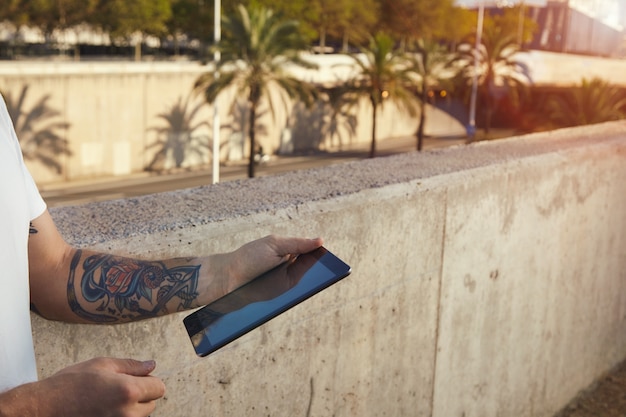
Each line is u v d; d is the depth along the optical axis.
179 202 1.85
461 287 2.58
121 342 1.54
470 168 2.56
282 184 2.15
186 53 65.50
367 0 74.19
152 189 41.09
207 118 48.19
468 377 2.73
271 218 1.82
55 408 0.78
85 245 1.46
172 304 1.18
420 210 2.31
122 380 0.80
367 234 2.12
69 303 1.14
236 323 1.04
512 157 2.84
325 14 68.00
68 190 39.50
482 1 71.06
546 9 110.19
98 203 1.80
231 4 55.72
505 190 2.71
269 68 40.75
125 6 51.25
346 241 2.05
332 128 58.94
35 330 1.38
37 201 1.09
